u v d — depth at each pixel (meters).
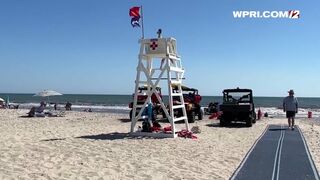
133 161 10.44
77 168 9.38
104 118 26.92
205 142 14.28
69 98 133.88
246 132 18.19
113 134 16.17
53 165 9.62
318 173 9.41
